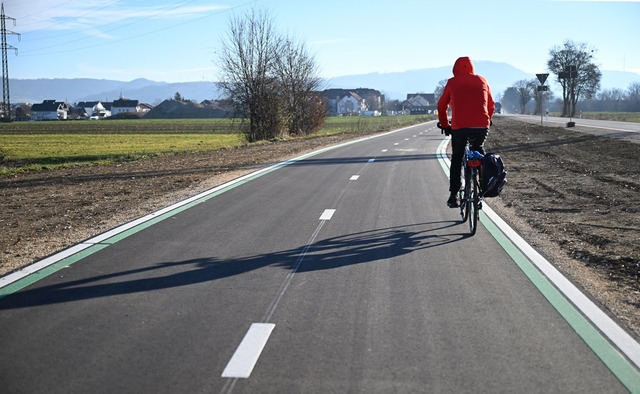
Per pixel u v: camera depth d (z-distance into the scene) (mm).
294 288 6121
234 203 11742
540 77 42250
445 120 9414
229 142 42844
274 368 4207
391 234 8781
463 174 9930
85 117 186750
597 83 99750
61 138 54594
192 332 4910
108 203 12164
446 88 9078
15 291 6062
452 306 5551
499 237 8578
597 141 28328
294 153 25891
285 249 7852
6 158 29062
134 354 4469
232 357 4398
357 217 10172
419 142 34250
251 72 39656
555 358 4383
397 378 4047
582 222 9695
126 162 24234
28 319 5238
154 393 3848
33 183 16625
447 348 4562
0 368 4246
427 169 18172
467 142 9180
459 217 10141
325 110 50031
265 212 10688
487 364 4273
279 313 5367
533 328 4988
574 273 6715
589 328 4992
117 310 5469
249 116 40469
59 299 5801
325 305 5586
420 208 11086
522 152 24406
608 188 13406
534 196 12648
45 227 9617
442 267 6934
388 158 22406
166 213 10648
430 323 5102
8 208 11883
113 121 126500
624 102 164625
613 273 6754
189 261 7242
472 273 6676
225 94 40062
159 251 7758
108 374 4129
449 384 3961
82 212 11062
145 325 5078
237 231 9023
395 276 6562
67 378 4070
